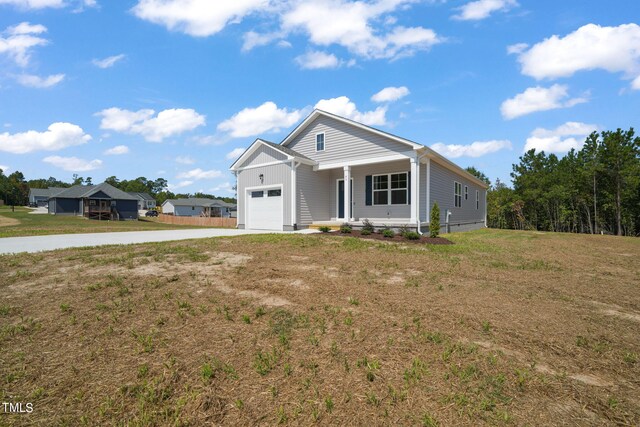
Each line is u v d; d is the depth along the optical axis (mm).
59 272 5082
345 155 13609
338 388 2084
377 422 1755
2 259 6102
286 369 2299
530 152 28516
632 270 6062
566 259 7301
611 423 1741
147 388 2111
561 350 2623
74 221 26594
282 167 14250
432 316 3322
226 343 2738
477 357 2477
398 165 13422
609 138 21344
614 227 23297
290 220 13906
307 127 14984
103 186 37562
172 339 2820
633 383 2168
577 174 23734
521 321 3234
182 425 1772
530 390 2053
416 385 2104
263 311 3432
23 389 2111
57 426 1765
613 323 3232
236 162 16109
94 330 3010
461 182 17359
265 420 1800
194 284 4430
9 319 3262
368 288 4320
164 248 7426
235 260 6086
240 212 16375
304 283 4523
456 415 1800
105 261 5863
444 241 9680
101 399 2006
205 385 2145
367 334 2887
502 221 30562
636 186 20453
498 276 5211
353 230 12305
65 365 2410
